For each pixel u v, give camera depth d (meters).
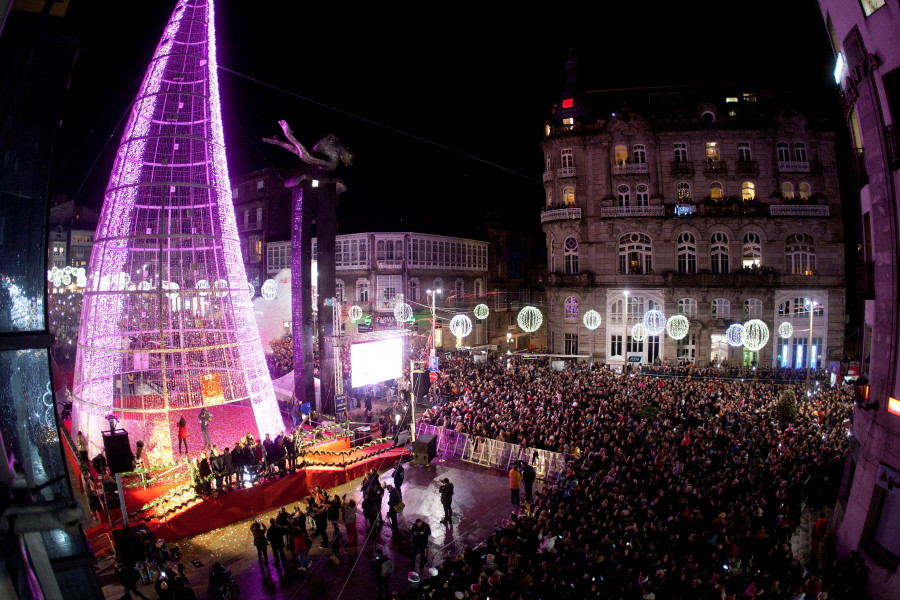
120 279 21.97
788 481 18.14
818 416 25.84
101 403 22.11
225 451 19.23
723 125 45.97
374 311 52.69
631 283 47.03
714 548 13.91
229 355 26.69
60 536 4.05
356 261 54.94
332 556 15.90
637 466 18.98
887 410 15.23
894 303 15.36
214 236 22.45
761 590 12.00
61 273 30.72
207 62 22.91
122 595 13.99
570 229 48.53
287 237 62.44
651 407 26.00
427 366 34.62
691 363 45.59
